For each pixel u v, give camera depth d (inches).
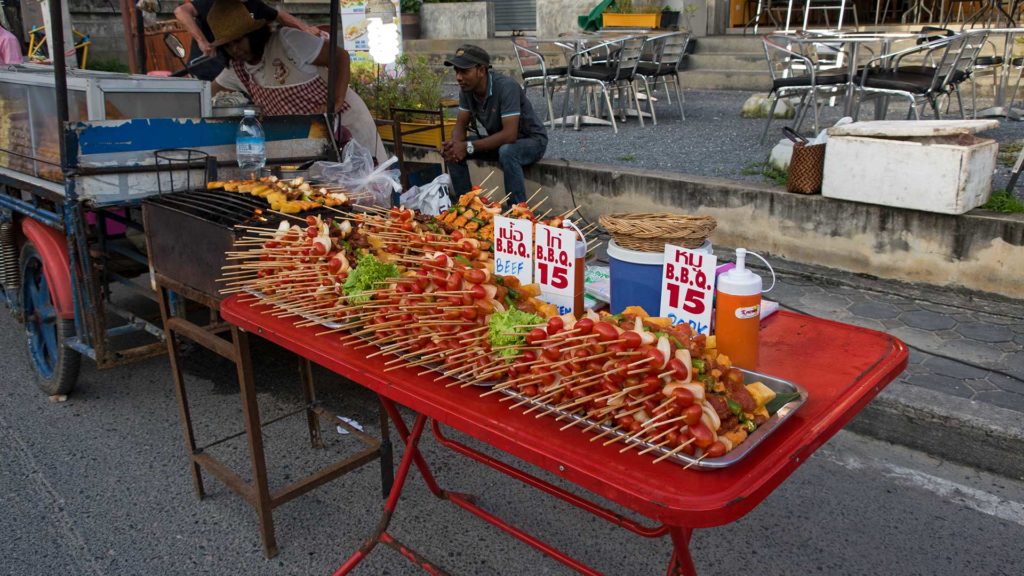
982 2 454.9
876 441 146.3
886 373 82.4
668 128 350.9
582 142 323.9
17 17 354.3
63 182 145.9
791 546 116.6
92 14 501.4
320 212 132.0
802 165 210.8
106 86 148.5
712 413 63.5
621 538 120.6
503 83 254.1
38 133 156.3
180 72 229.6
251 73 200.2
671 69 363.9
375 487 135.8
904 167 190.7
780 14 522.3
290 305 101.9
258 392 173.5
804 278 209.3
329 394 172.4
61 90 134.1
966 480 132.8
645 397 66.0
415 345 85.0
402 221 109.0
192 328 121.1
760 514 124.5
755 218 223.8
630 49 350.3
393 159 170.9
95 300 145.9
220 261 115.7
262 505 114.5
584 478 63.5
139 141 145.2
